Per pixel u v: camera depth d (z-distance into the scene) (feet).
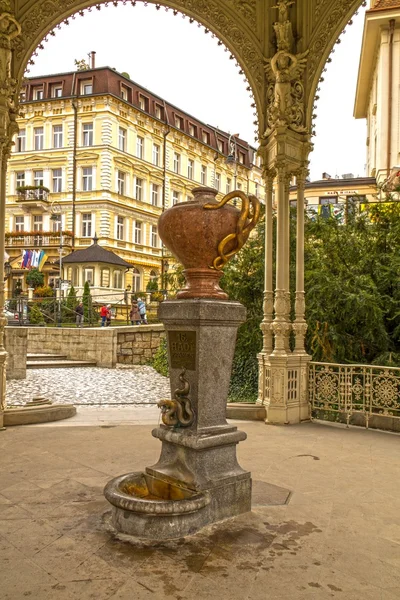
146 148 133.39
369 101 79.41
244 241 12.09
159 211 139.13
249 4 24.48
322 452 17.93
